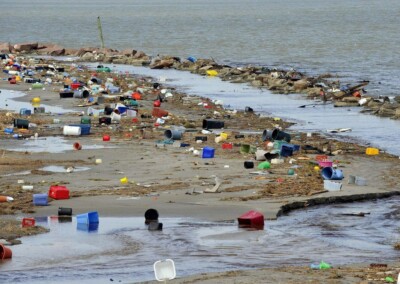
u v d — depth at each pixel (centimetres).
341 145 6944
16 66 12925
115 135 7244
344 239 4147
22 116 8275
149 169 5772
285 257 3744
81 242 3997
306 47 18788
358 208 4859
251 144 6731
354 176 5416
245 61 15788
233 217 4512
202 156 6159
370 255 3803
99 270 3491
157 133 7325
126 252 3816
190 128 7688
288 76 12156
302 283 3183
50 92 10175
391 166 6044
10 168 5831
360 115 8881
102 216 4538
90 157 6238
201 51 18500
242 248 3909
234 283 3195
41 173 5669
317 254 3812
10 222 4362
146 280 3303
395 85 11356
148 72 13675
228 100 10144
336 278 3259
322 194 5022
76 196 4988
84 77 12088
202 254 3788
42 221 4441
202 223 4391
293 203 4797
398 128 7994
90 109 8438
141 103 9319
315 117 8762
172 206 4741
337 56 16388
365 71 13375
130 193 5053
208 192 5053
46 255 3756
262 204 4772
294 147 6462
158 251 3838
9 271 3481
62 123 7894
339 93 10100
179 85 11744
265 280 3241
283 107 9550
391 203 4991
